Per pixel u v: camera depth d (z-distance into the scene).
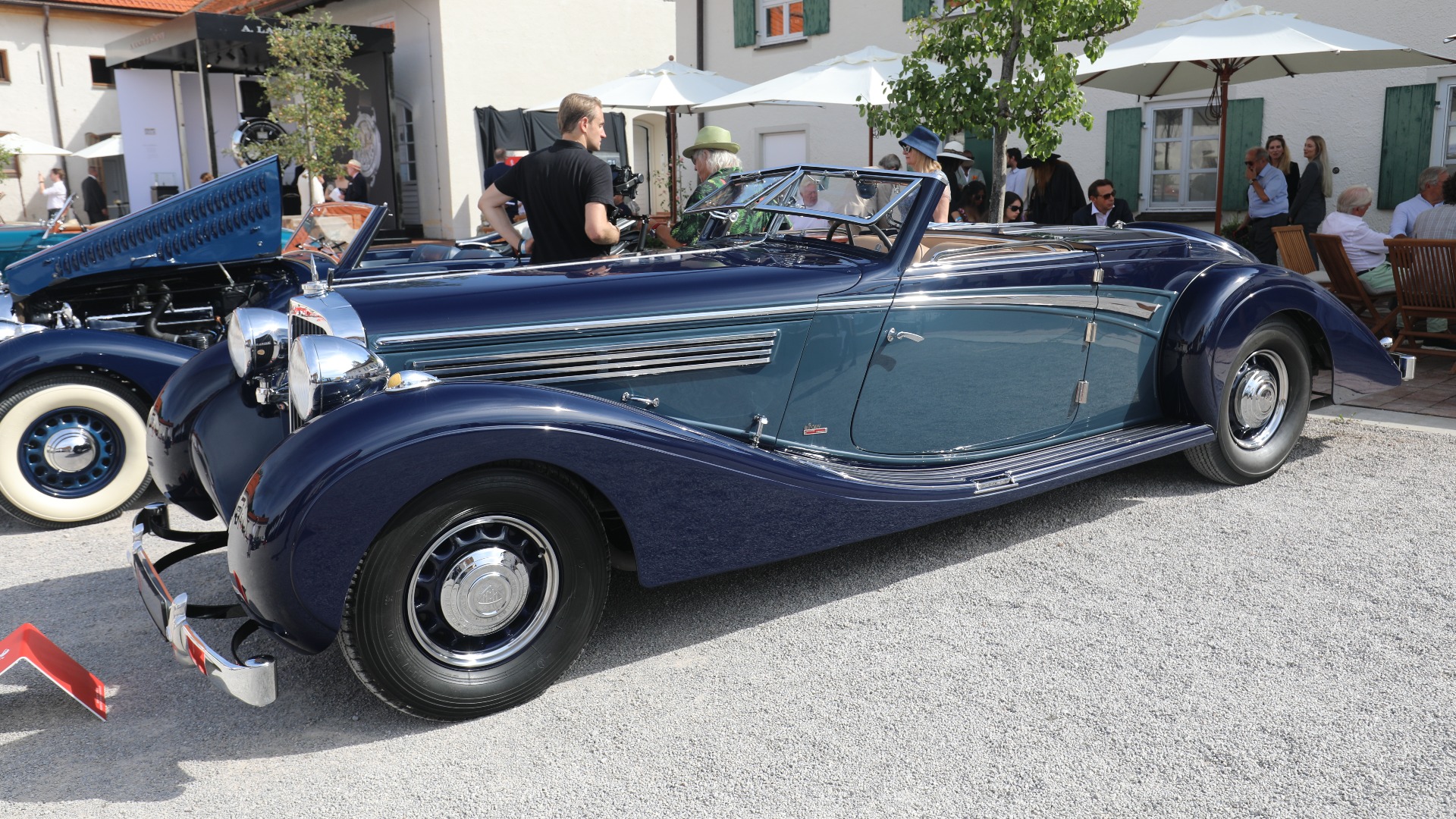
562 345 2.97
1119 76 8.46
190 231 4.94
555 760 2.45
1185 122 10.07
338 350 2.61
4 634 3.25
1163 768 2.31
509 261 5.25
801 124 13.26
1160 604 3.19
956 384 3.56
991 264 3.57
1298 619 3.04
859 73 8.30
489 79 16.91
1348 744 2.38
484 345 2.91
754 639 3.07
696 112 13.52
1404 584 3.26
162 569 3.02
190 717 2.71
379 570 2.41
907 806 2.21
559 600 2.71
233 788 2.36
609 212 4.49
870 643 3.01
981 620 3.12
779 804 2.23
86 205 19.77
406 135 17.44
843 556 3.72
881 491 3.15
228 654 3.07
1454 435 4.91
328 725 2.65
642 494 2.72
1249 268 4.20
